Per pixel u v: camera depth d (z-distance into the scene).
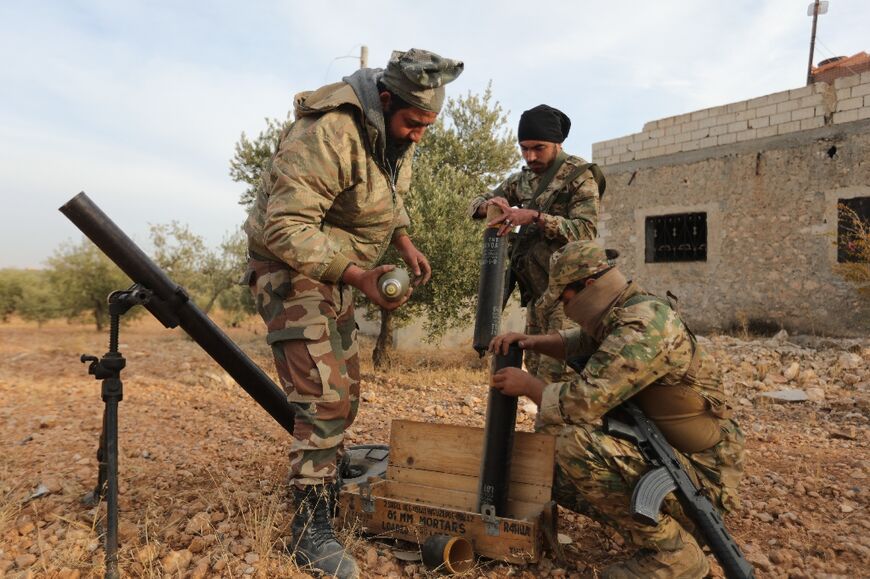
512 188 3.76
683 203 12.30
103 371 2.29
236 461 3.79
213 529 2.71
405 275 2.21
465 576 2.37
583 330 2.68
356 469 3.29
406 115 2.53
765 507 3.13
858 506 3.17
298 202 2.31
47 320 17.95
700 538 2.46
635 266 13.03
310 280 2.53
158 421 4.94
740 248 11.57
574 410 2.27
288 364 2.52
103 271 16.33
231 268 15.18
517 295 9.50
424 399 6.29
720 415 2.38
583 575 2.44
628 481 2.29
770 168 11.23
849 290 10.32
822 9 17.73
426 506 2.55
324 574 2.34
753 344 9.44
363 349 10.97
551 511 2.45
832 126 10.53
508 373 2.48
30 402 5.67
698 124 12.12
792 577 2.44
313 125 2.38
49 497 3.13
